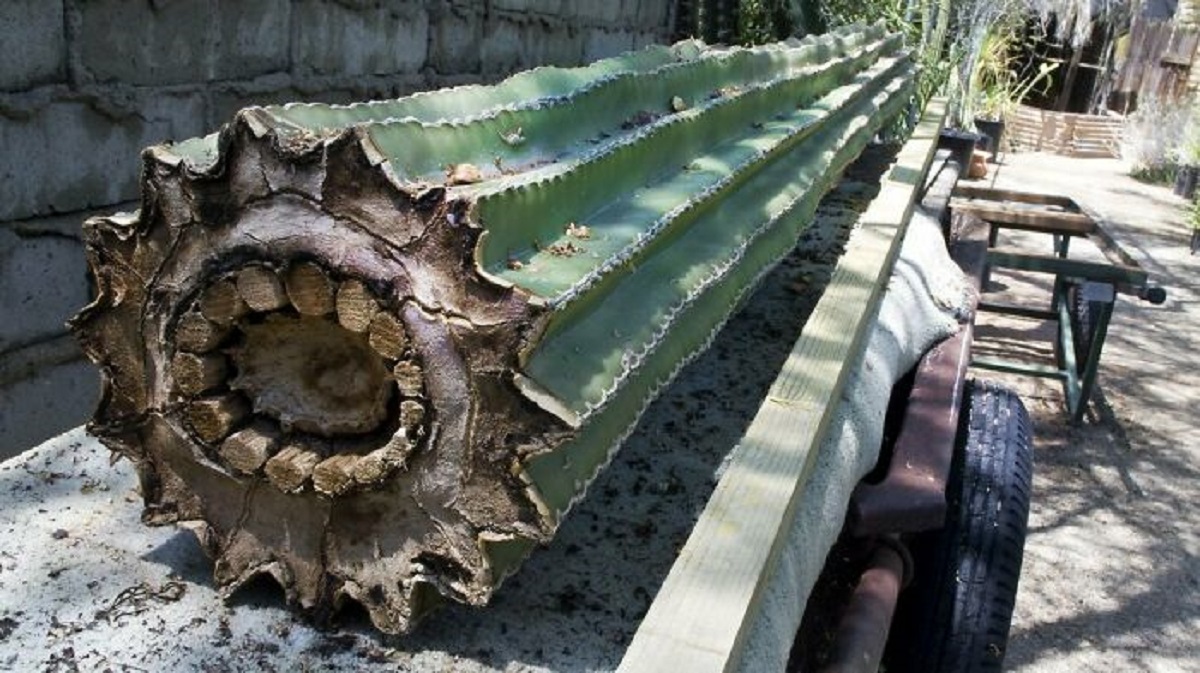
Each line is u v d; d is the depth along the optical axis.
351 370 1.17
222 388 1.19
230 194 1.09
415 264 1.05
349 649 1.18
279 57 3.11
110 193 2.58
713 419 1.88
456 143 1.28
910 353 2.44
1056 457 5.07
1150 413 5.69
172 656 1.15
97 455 1.55
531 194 1.21
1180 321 7.62
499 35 4.73
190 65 2.76
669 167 1.78
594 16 5.99
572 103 1.59
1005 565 2.30
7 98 2.26
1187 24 17.67
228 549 1.23
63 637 1.16
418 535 1.14
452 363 1.06
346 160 1.04
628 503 1.54
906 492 1.87
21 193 2.34
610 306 1.33
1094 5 17.61
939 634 2.31
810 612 2.09
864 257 2.23
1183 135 13.91
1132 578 4.02
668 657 0.92
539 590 1.31
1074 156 16.11
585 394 1.13
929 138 4.11
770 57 2.77
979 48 12.36
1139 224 11.05
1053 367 6.05
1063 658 3.48
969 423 2.51
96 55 2.46
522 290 1.03
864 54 4.22
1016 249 8.73
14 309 2.38
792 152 2.51
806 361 1.61
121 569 1.29
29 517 1.38
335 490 1.13
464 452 1.09
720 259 1.67
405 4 3.81
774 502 1.18
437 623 1.23
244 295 1.12
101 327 1.20
